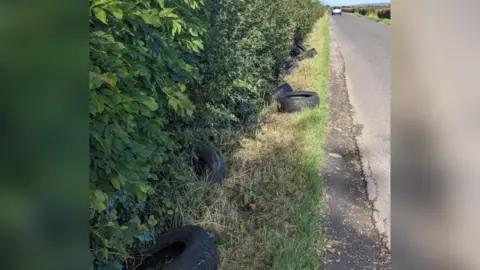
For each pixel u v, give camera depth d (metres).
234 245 2.87
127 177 1.86
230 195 3.57
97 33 1.57
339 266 2.85
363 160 5.02
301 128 5.57
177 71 2.63
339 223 3.44
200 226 2.88
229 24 4.48
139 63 2.07
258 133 5.18
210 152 3.86
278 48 8.17
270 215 3.31
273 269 2.62
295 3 12.57
